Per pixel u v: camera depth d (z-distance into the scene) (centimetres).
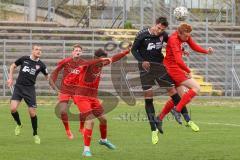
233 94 8362
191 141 3850
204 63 8531
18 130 4072
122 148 3506
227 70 8450
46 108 6512
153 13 9388
